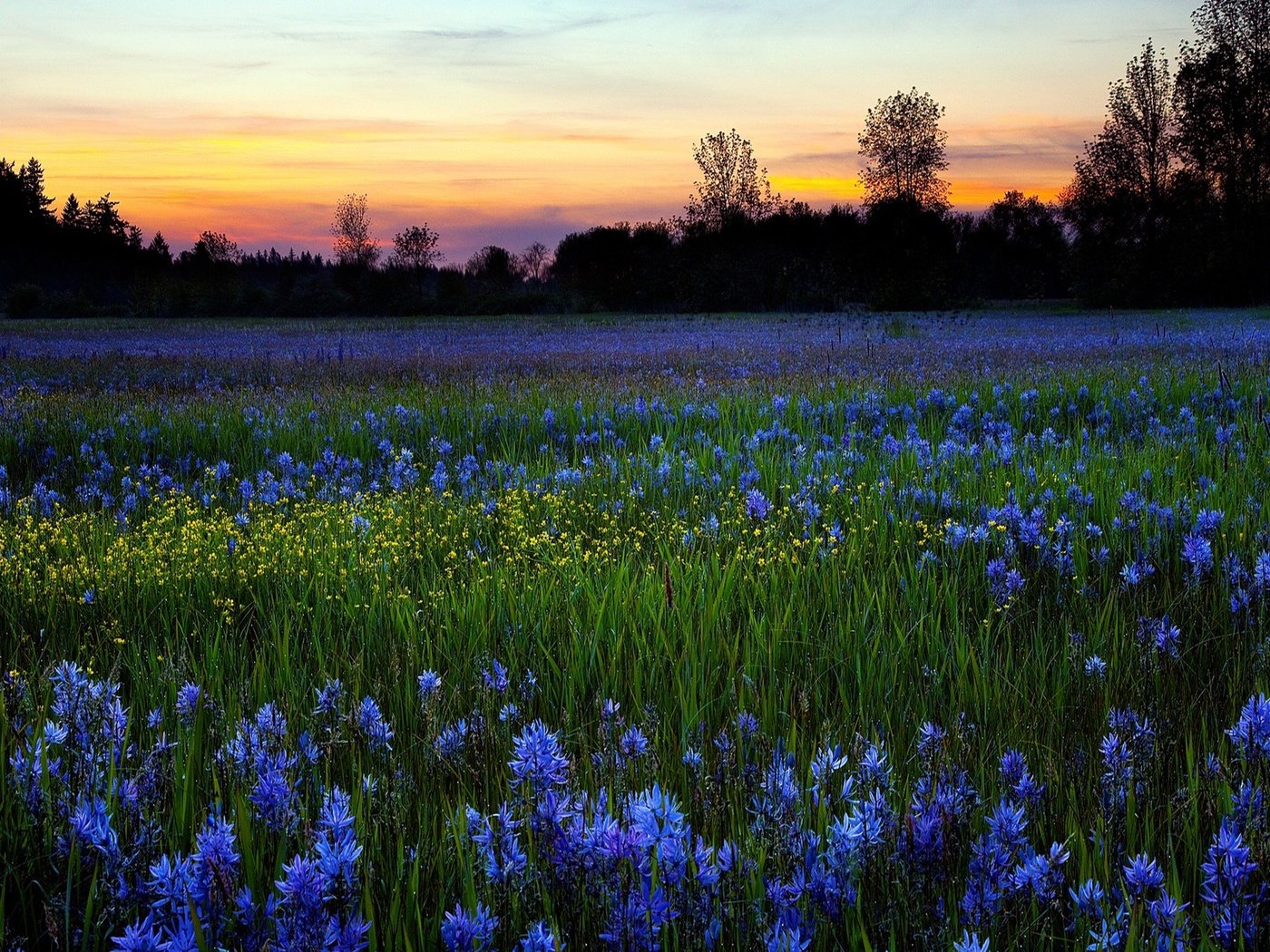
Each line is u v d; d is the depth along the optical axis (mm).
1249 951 1984
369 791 2488
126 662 3779
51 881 2271
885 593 4488
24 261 138375
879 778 2506
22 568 4945
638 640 3812
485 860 2141
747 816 2520
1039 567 4914
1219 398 10711
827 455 7609
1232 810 2377
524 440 9914
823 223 88438
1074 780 2738
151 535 5727
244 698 3277
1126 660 3764
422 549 5645
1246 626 4105
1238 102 60031
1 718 2852
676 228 91062
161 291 88938
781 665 3748
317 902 1855
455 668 3646
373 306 89375
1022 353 19859
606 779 2662
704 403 11586
